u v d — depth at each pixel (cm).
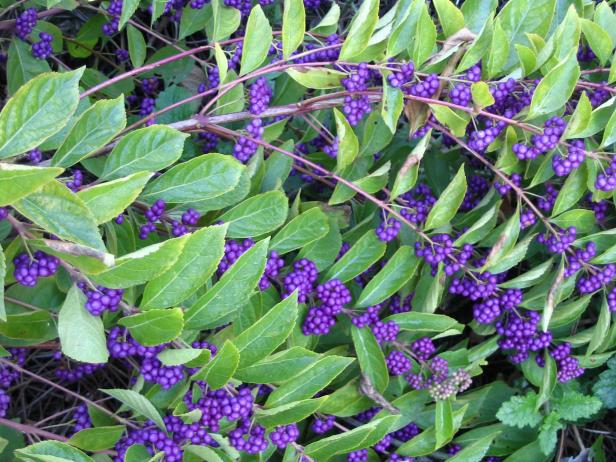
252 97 39
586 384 53
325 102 40
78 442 35
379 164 49
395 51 38
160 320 31
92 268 28
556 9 45
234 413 33
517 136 42
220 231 31
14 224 30
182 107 50
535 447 49
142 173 29
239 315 39
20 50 49
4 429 37
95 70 52
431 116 41
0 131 29
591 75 46
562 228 43
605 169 41
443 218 40
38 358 49
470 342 55
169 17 54
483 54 39
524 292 50
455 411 46
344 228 48
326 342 46
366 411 47
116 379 50
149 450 34
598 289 45
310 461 39
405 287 46
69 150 33
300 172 49
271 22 55
